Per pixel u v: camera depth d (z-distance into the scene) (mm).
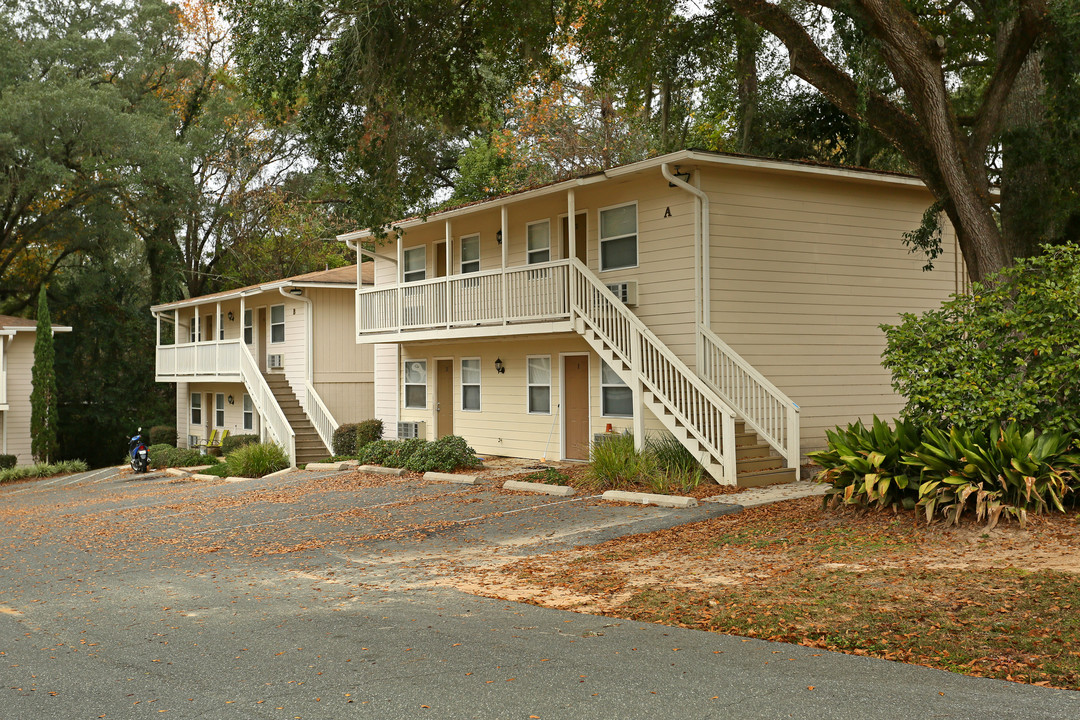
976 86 21406
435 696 5602
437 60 16422
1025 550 8930
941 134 13180
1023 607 7086
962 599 7457
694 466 15617
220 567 11234
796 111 23281
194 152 38062
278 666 6449
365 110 16250
